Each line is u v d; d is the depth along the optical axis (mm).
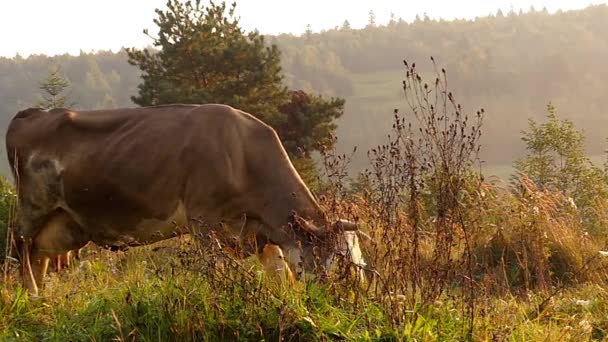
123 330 5828
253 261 7043
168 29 29078
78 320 6066
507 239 10312
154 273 6488
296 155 26594
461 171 6238
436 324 5703
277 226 7684
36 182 8391
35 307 6719
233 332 5691
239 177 7719
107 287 6750
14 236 8539
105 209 8109
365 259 7684
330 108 27969
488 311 6094
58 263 8703
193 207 7723
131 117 8172
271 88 28344
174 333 5727
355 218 6793
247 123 7949
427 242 8305
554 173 15867
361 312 5809
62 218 8445
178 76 28781
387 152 6324
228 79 27969
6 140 8695
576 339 6289
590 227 12102
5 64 149750
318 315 5648
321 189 7645
